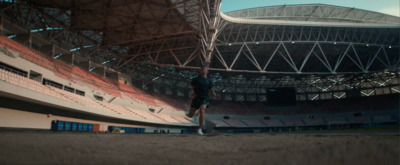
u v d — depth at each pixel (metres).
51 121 28.64
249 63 71.19
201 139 2.83
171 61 63.38
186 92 78.50
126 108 45.09
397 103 77.25
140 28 40.75
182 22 37.72
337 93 88.00
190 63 65.44
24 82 23.22
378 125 74.06
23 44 33.62
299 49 59.53
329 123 77.50
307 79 87.00
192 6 30.97
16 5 31.94
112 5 32.72
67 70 38.16
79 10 34.03
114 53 51.44
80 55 45.53
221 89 86.31
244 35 53.19
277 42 51.41
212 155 1.32
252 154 1.32
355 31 53.75
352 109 81.06
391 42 59.41
